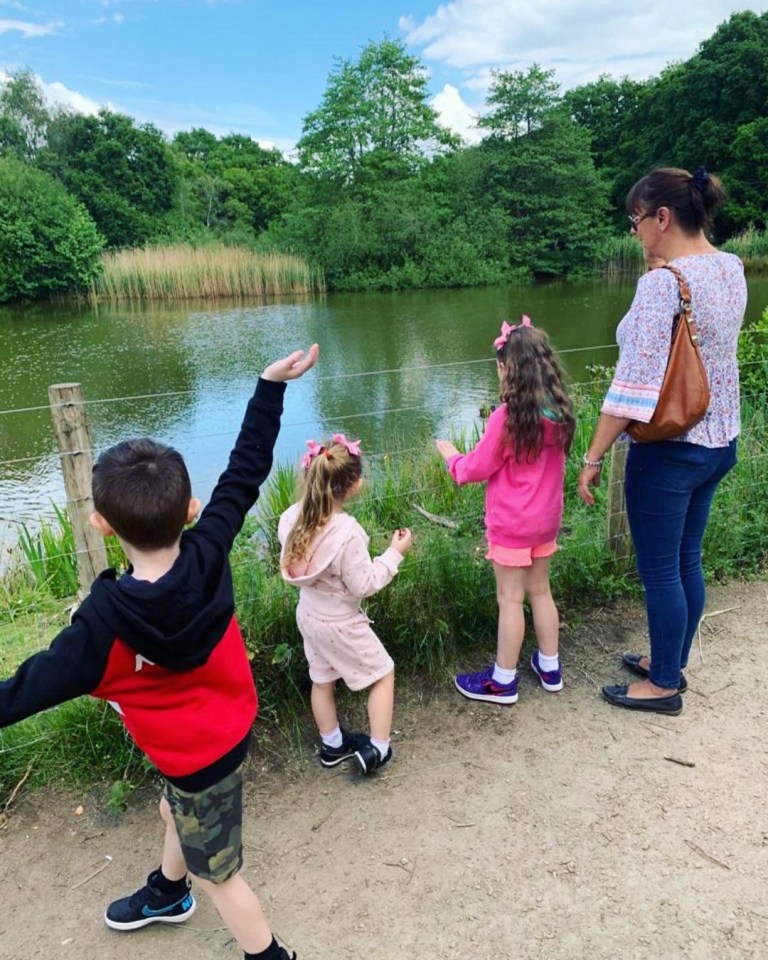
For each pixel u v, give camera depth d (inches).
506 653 120.4
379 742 106.3
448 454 121.7
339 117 1585.9
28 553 197.6
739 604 150.5
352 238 1379.2
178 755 67.0
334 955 81.3
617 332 105.5
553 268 1541.6
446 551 140.0
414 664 130.6
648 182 103.7
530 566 119.1
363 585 101.0
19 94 1892.2
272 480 233.9
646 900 86.7
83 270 1223.5
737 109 1813.5
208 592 65.8
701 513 114.2
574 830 97.3
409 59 1603.1
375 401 457.1
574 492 199.2
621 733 115.5
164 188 2020.2
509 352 109.7
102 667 61.1
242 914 72.4
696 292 99.4
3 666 128.7
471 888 89.2
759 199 1667.1
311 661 107.4
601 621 145.9
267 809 102.8
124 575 66.3
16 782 107.1
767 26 1796.3
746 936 82.0
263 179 2588.6
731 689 125.0
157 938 84.7
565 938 82.4
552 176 1579.7
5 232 1173.7
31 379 580.7
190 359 655.1
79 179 1798.7
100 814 102.2
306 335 781.3
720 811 99.7
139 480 63.3
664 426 100.8
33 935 85.3
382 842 96.5
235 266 1246.3
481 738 115.4
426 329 812.6
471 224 1518.2
